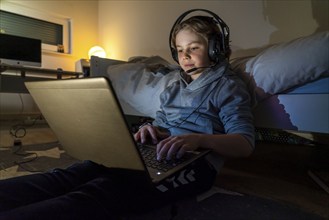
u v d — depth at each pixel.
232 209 0.64
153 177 0.44
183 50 0.82
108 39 3.26
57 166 1.01
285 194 0.76
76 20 3.15
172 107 0.83
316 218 0.60
